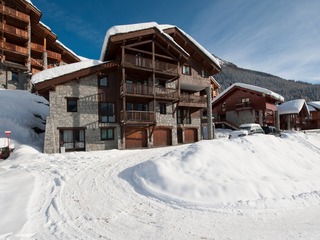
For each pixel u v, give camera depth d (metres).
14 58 29.20
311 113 46.28
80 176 8.71
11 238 4.00
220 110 37.12
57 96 16.81
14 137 17.06
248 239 4.11
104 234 4.29
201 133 25.84
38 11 29.89
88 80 18.16
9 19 28.25
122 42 18.75
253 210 5.48
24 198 6.07
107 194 6.65
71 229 4.48
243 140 11.46
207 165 8.36
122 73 18.20
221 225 4.69
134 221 4.87
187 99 23.22
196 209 5.54
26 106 21.91
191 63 24.92
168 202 6.02
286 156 11.25
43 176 8.81
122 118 18.20
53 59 35.31
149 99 20.12
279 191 6.73
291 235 4.26
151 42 20.56
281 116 38.84
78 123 17.34
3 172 9.71
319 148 14.30
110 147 18.48
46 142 15.84
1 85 26.92
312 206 5.91
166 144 21.72
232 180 7.16
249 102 32.78
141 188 7.18
